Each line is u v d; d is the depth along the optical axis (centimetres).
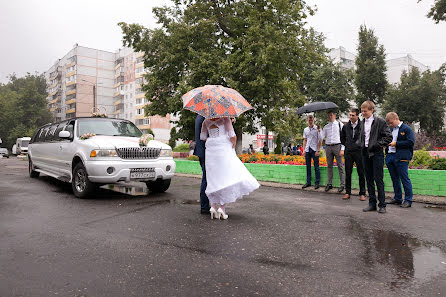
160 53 2131
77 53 8500
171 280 270
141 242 373
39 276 276
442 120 4112
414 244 375
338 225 461
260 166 1033
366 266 306
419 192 711
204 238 391
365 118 585
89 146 672
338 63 4072
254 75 1875
